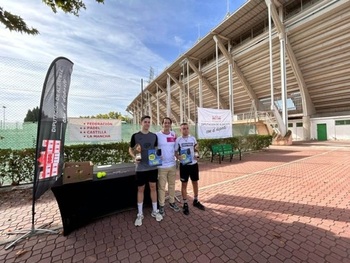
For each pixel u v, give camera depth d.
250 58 23.09
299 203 3.88
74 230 2.94
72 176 2.84
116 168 3.72
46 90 2.86
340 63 17.91
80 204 3.04
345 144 16.80
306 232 2.82
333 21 15.91
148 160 3.20
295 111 24.59
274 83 23.67
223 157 9.40
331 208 3.61
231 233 2.83
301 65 20.39
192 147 3.75
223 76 27.98
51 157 2.97
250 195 4.41
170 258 2.30
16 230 2.98
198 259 2.28
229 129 10.56
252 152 12.47
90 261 2.27
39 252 2.45
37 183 2.77
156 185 3.55
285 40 18.52
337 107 22.22
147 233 2.86
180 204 3.94
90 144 6.63
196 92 35.09
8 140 5.74
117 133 7.34
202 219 3.28
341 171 6.59
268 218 3.27
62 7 3.55
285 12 19.25
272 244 2.55
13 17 3.70
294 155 10.95
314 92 22.06
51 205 4.07
